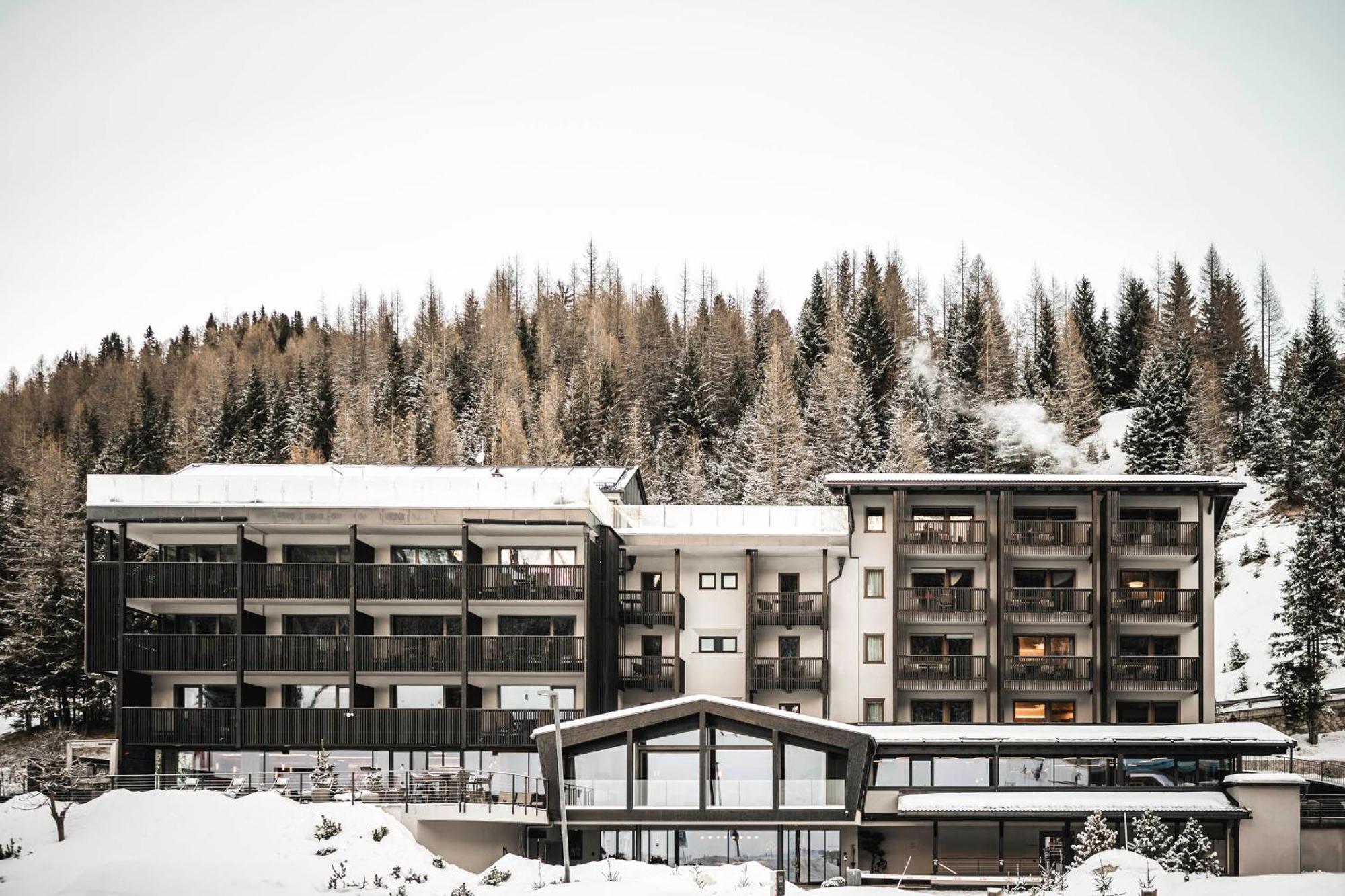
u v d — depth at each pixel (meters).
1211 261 179.50
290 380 159.12
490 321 175.00
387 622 64.62
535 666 61.41
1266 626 96.00
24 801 55.25
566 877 46.94
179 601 62.69
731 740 56.59
